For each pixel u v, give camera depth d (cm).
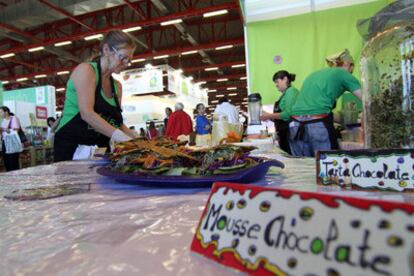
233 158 56
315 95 180
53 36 1034
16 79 1359
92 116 123
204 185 54
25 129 628
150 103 987
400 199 39
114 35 129
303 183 54
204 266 23
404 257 15
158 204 43
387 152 45
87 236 30
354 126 193
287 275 19
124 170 63
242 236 23
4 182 72
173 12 861
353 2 271
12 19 786
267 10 286
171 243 28
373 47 63
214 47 1123
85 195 52
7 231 33
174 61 1491
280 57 289
